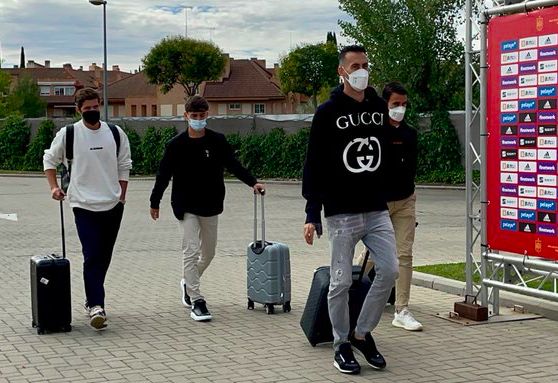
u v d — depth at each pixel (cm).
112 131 740
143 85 7456
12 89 8406
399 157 717
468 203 774
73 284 966
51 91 9544
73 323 758
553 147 686
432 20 2855
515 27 712
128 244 1366
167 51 5516
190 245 770
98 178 729
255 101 6712
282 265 790
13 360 630
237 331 721
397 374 588
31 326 746
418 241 1376
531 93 702
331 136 575
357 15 2966
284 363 617
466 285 783
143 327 739
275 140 3155
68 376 586
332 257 588
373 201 580
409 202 728
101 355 643
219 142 777
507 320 759
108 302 857
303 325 674
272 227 1631
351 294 643
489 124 747
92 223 732
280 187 2834
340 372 591
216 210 777
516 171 722
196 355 642
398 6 2912
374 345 605
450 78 2830
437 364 614
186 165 764
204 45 5559
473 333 712
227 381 572
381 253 579
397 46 2870
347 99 578
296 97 6688
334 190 578
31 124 3850
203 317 759
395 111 707
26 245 1369
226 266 1114
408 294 736
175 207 771
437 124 2784
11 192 2638
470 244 776
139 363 620
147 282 983
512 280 800
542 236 702
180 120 3447
